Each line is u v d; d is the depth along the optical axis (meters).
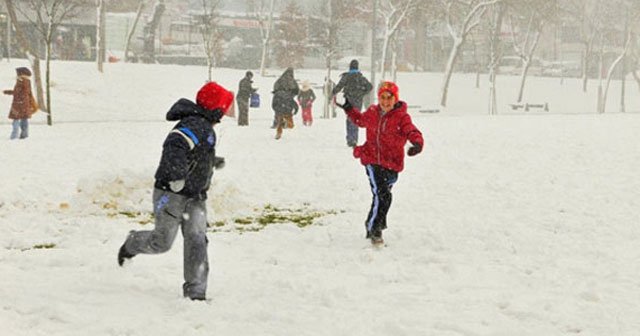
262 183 11.96
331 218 9.48
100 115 34.66
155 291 5.90
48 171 12.60
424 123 25.70
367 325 5.13
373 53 34.16
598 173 13.34
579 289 6.12
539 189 11.63
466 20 52.94
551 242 8.04
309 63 63.44
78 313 5.20
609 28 65.38
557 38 87.50
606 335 4.99
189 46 61.81
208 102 5.55
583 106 61.41
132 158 14.82
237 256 7.34
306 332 4.95
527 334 4.97
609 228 8.81
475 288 6.18
